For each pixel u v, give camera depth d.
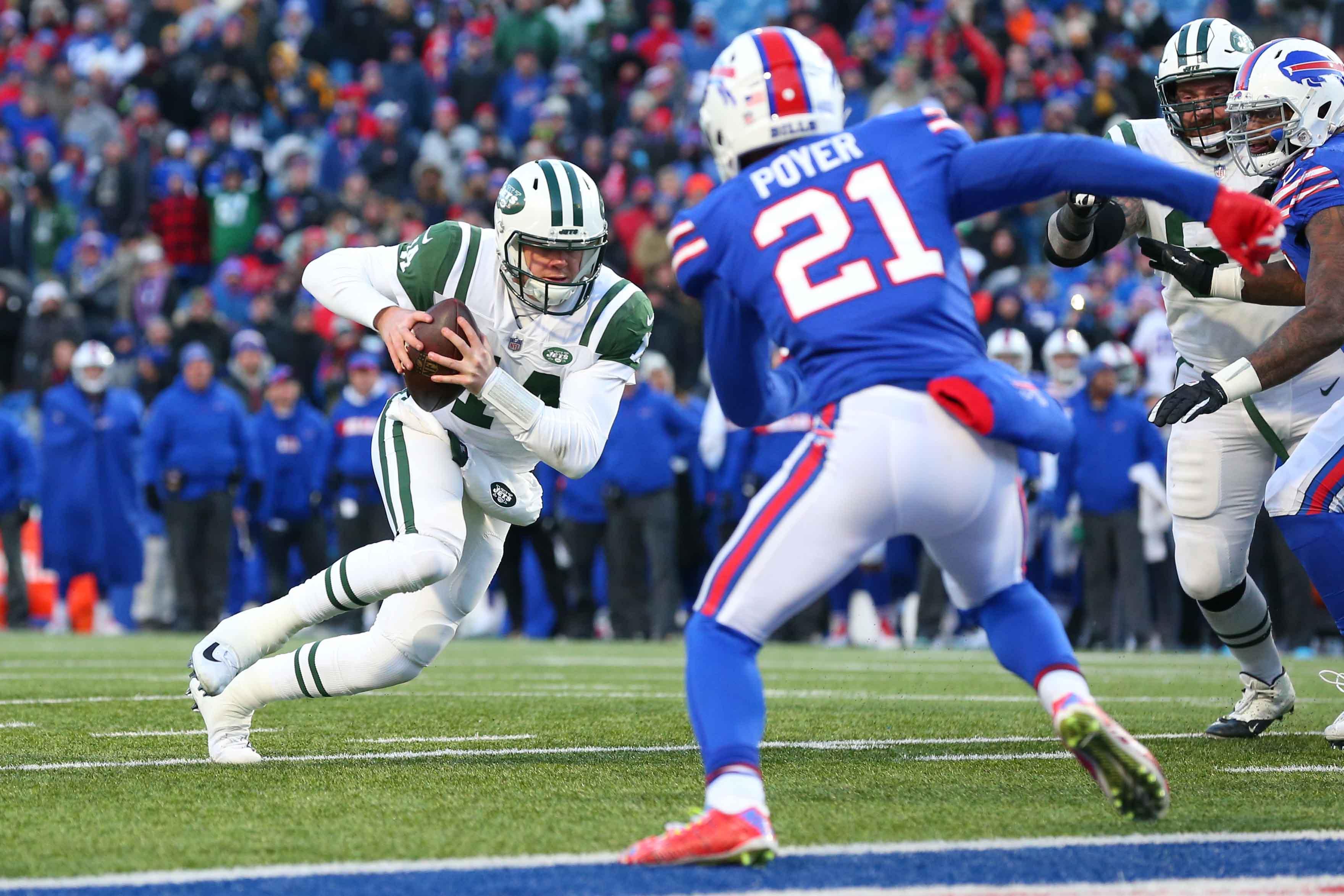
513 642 35.56
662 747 14.90
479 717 17.67
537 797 11.79
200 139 52.56
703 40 55.75
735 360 10.50
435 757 14.09
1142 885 8.84
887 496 9.69
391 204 48.28
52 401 38.75
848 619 36.09
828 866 9.36
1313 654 30.83
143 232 48.66
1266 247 9.65
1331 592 14.16
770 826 9.54
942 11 54.12
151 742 15.23
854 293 9.87
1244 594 15.54
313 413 38.44
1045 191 10.05
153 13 59.19
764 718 9.86
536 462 13.58
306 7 61.56
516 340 12.86
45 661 26.88
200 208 48.59
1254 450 15.27
